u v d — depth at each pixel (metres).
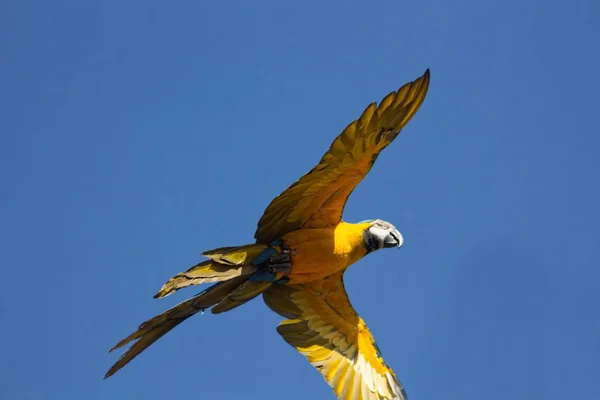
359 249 13.80
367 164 12.90
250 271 13.02
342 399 14.25
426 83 12.48
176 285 12.50
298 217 13.35
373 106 12.14
